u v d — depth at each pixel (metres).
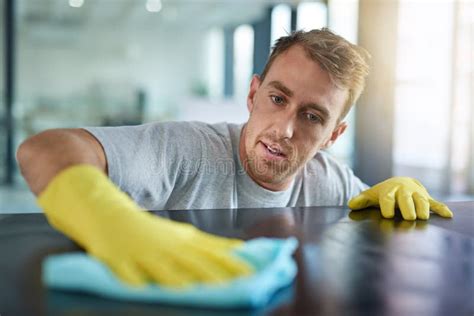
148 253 0.36
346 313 0.33
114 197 0.43
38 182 0.48
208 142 0.84
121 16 6.63
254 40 6.05
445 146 3.32
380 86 3.11
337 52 0.77
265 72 0.83
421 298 0.36
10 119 4.43
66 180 0.45
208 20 6.83
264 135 0.79
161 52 6.84
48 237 0.48
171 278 0.34
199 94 6.88
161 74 6.85
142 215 0.41
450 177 3.36
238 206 0.88
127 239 0.37
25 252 0.43
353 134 3.24
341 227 0.58
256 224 0.58
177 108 5.93
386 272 0.42
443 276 0.41
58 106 5.59
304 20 4.32
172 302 0.32
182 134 0.82
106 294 0.33
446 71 3.24
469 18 3.22
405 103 3.18
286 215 0.64
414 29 3.14
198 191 0.84
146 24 6.76
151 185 0.73
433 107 3.26
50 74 6.15
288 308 0.33
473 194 3.38
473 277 0.41
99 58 6.61
